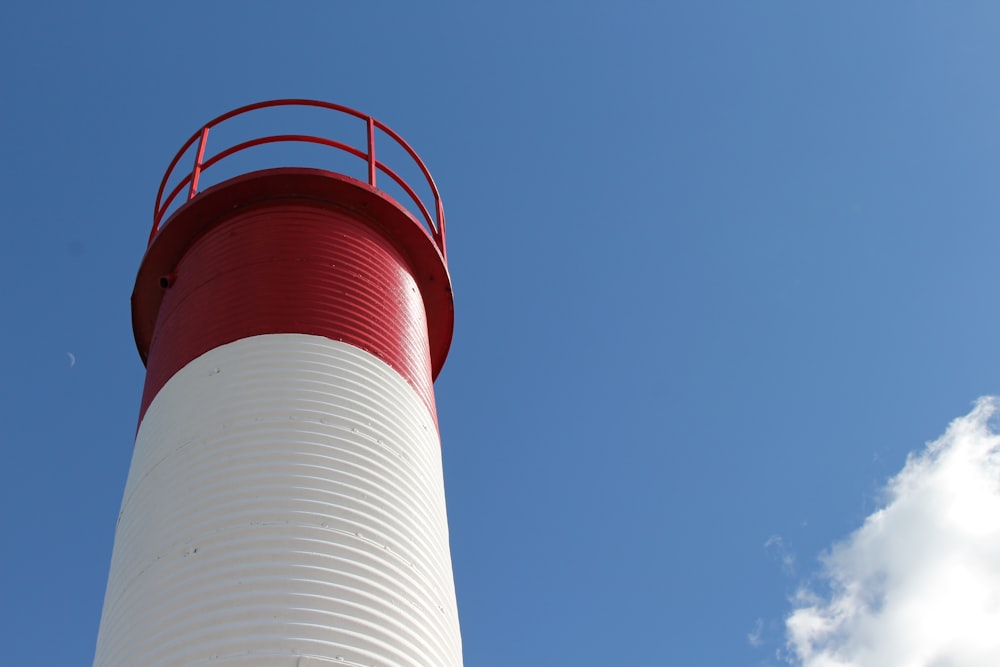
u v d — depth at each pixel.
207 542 9.74
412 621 9.74
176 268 13.59
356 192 13.51
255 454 10.45
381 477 10.70
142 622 9.46
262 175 13.26
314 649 8.99
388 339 12.27
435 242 14.27
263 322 11.80
